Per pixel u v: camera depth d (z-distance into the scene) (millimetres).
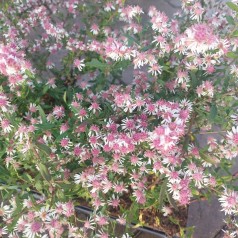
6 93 239
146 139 205
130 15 259
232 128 206
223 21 254
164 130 179
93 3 289
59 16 296
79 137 229
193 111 228
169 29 238
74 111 224
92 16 288
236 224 215
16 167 242
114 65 235
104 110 237
